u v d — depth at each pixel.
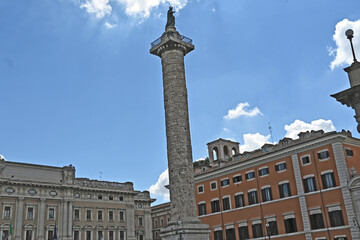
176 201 43.00
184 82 48.12
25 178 73.81
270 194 56.66
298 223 52.47
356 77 19.70
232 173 62.62
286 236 53.31
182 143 44.88
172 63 48.16
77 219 77.56
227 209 61.94
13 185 71.62
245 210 59.28
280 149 56.16
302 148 53.88
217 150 82.94
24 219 71.00
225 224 61.56
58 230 74.06
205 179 66.62
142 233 90.19
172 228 41.81
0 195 69.31
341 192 48.91
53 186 75.62
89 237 78.06
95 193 81.81
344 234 47.53
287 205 54.19
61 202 76.31
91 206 80.31
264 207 56.88
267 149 61.12
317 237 50.00
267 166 57.97
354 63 19.89
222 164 67.50
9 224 69.00
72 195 77.81
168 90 47.31
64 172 78.69
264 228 56.22
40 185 74.06
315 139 52.34
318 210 50.66
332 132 51.06
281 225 54.28
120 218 84.06
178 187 43.28
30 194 72.94
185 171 43.88
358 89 19.09
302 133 56.94
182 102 46.72
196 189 67.81
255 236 57.06
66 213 75.88
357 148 53.69
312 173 52.38
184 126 45.78
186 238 40.72
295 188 53.84
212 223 63.53
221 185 63.84
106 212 82.12
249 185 59.66
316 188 51.53
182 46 49.09
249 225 58.19
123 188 86.62
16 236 68.81
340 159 49.88
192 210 42.91
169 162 45.03
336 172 50.00
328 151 51.34
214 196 64.44
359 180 47.28
